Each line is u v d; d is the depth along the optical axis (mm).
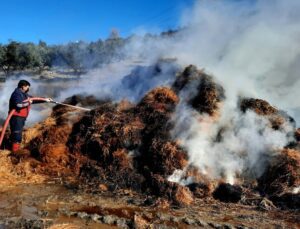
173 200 6098
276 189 6461
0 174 6961
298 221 5594
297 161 6703
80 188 6594
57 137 7844
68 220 5355
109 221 5324
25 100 7688
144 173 6777
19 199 6023
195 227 5301
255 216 5723
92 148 7488
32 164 7426
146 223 5277
